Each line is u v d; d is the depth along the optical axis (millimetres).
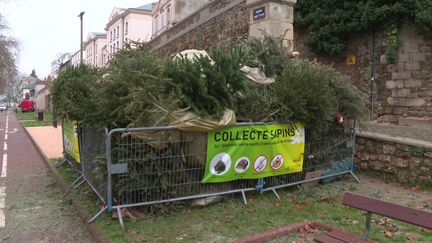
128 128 5141
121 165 5172
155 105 5281
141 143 5297
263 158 6129
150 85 5277
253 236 4652
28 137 18219
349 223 5137
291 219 5289
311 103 6406
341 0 12734
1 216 5969
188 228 4980
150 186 5391
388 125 11328
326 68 7258
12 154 12680
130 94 5285
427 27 10852
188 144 5531
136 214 5355
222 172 5773
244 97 6242
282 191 6602
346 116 7379
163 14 35750
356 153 8023
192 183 5656
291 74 6492
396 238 4633
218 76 5602
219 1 14031
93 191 6434
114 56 6891
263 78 6766
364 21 12047
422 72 11328
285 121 6289
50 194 7195
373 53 12422
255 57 7039
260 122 6012
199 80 5457
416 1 10883
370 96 12562
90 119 5816
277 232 4777
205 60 5695
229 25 13305
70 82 7906
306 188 6777
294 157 6516
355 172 7980
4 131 22484
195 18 16172
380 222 5133
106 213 5457
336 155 7348
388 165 7410
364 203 3930
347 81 7508
